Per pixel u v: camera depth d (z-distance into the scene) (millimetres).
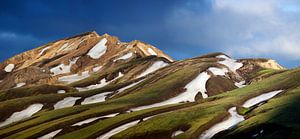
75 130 119188
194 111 104750
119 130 106750
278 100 100812
